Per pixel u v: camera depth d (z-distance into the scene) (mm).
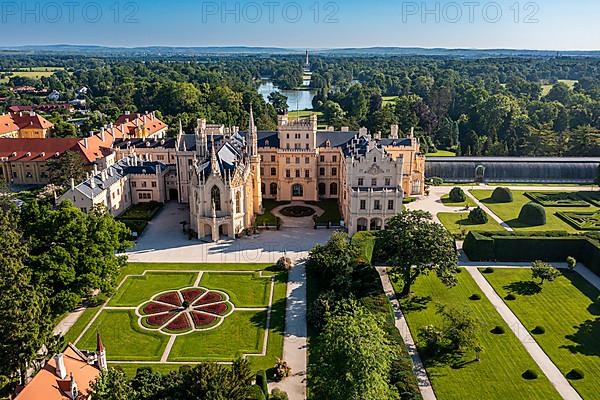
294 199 172375
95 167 157125
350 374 59625
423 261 98438
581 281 111500
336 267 104312
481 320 94188
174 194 172250
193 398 57594
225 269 117375
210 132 186250
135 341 88312
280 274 114688
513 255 122375
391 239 103062
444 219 152625
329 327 65875
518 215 157250
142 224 143500
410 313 97125
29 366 69875
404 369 72250
